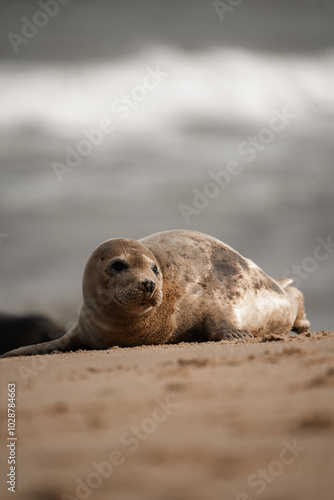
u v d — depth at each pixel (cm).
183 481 852
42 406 1398
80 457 1006
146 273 3102
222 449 980
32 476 926
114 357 2384
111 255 3209
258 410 1195
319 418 1084
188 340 3434
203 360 1881
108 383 1641
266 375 1562
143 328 3300
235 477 860
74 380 1764
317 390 1341
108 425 1196
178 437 1067
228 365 1798
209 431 1089
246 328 3516
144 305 3084
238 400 1298
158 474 888
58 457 1012
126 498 800
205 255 3591
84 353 2853
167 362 1989
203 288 3456
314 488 820
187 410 1245
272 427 1077
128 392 1477
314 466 891
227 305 3456
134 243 3309
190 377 1612
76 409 1345
